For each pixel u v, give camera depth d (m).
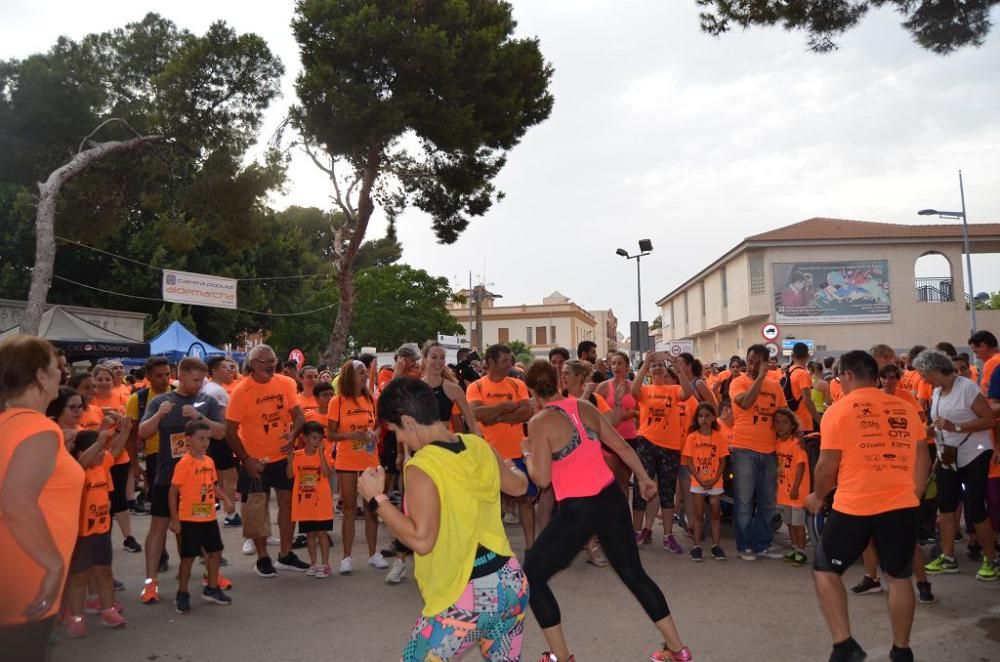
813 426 9.05
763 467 7.54
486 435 7.56
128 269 30.47
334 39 18.17
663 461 8.06
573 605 6.06
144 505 10.77
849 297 36.81
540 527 8.12
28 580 2.85
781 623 5.52
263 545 7.07
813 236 37.06
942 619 5.48
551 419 4.61
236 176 20.30
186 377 6.46
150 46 20.86
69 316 16.78
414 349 8.13
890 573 4.36
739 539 7.59
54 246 15.91
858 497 4.35
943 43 8.64
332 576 7.09
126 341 16.59
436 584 3.00
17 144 21.02
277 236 36.22
